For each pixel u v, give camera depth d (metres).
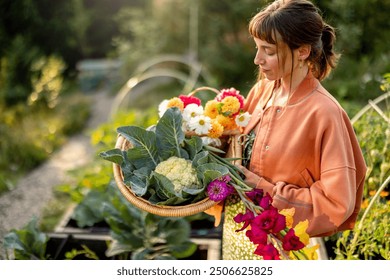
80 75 8.80
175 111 2.03
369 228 2.45
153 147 2.02
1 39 7.85
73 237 3.08
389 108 3.02
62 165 5.45
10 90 7.07
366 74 6.25
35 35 8.62
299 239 1.72
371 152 2.75
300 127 1.84
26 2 8.20
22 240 2.85
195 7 7.65
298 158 1.84
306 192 1.83
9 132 5.68
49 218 4.04
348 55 6.76
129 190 1.92
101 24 9.77
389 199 2.89
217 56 7.51
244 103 2.22
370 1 6.73
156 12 8.34
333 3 6.71
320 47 1.82
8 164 5.23
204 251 3.06
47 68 7.35
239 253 2.08
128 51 8.41
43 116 6.68
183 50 7.93
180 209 1.85
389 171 2.77
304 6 1.78
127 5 9.70
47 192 4.60
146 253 2.89
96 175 3.73
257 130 2.00
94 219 3.35
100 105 7.83
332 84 6.22
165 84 7.94
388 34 6.89
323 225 1.80
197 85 5.61
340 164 1.76
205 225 3.42
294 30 1.73
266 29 1.75
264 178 1.94
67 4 8.93
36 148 5.64
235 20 7.81
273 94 2.02
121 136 2.16
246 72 7.69
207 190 1.91
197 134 2.06
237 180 1.88
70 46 9.10
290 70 1.84
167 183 1.84
